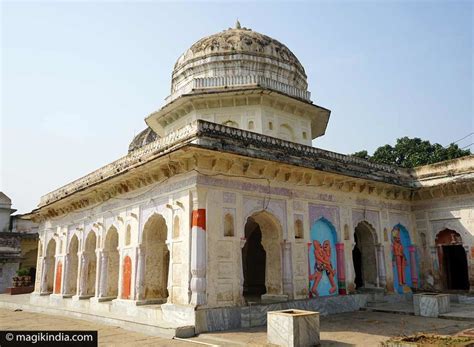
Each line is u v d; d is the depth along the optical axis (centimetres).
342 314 891
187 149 717
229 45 1238
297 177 920
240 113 1112
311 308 866
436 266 1171
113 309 937
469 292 1093
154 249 917
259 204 845
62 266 1280
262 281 1309
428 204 1210
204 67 1229
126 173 886
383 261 1097
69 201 1215
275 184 884
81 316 953
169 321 743
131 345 595
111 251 1060
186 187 776
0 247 1970
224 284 750
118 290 961
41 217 1481
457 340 470
